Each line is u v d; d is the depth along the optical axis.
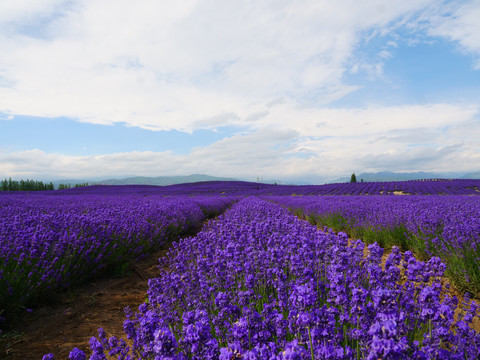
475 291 3.89
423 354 1.62
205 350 1.66
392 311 1.75
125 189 44.69
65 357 2.76
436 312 1.79
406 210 8.05
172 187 51.53
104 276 5.29
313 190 39.28
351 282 2.47
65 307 3.93
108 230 5.72
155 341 1.54
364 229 7.84
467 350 1.72
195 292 3.09
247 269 3.03
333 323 1.83
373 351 1.28
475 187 33.19
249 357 1.49
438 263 2.79
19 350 2.88
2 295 3.42
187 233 10.16
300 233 4.89
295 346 1.52
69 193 35.34
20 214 6.49
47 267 3.97
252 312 1.94
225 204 20.20
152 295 3.13
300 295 1.77
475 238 4.82
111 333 3.24
